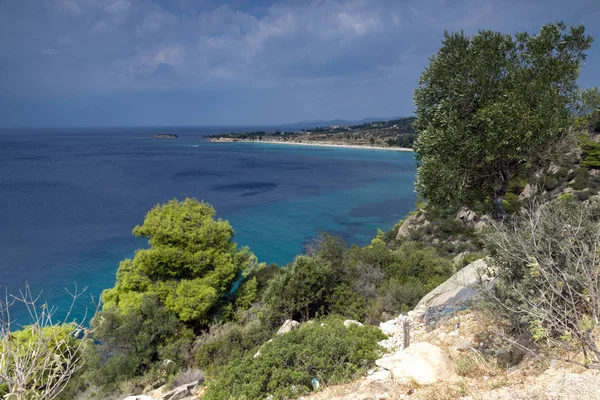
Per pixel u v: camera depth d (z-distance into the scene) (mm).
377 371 8555
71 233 56219
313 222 66438
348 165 162875
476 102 10844
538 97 10062
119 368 16016
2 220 63406
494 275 7480
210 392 9750
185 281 22766
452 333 9625
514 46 10953
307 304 18281
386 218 70500
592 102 10219
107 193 90062
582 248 5738
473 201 11875
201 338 19344
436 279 22750
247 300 24156
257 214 71812
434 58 11578
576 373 5176
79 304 32594
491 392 5621
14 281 37625
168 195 88500
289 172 137000
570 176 45250
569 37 10312
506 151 9977
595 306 4992
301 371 9062
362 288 21281
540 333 4918
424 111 12352
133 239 53656
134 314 18891
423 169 11469
